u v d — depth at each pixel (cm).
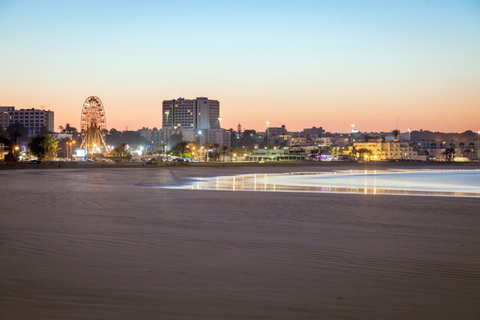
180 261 983
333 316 662
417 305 709
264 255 1050
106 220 1628
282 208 2069
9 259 988
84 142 15000
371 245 1177
